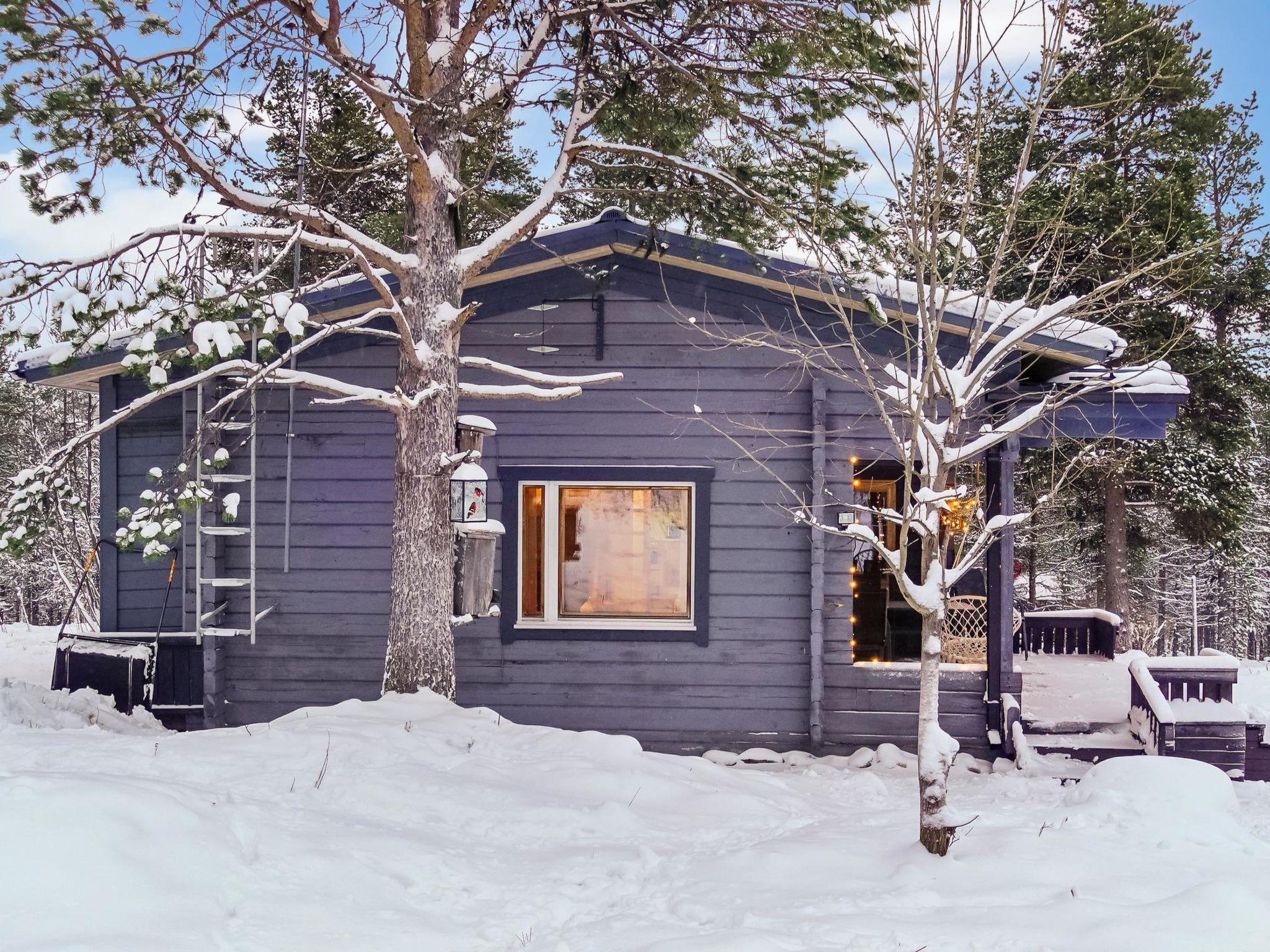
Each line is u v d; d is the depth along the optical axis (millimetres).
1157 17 7340
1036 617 16938
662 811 7219
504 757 8109
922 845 5750
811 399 11188
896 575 5848
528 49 9641
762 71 9250
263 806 6027
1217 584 42062
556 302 11414
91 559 12438
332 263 14047
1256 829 7852
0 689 9945
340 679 11391
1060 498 9414
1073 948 4270
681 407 11312
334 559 11430
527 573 11477
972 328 6332
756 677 11219
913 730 11094
